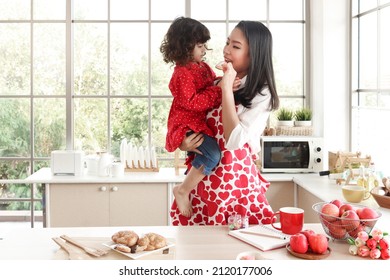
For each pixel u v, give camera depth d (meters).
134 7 3.99
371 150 3.43
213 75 2.04
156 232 1.68
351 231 1.53
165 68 4.02
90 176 3.51
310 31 4.03
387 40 3.17
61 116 4.00
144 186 3.43
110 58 4.00
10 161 4.02
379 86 3.32
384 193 2.43
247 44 1.72
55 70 3.97
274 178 3.43
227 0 4.01
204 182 1.84
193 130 1.83
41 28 3.95
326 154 3.75
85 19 3.98
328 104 3.74
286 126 3.68
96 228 1.74
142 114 4.04
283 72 4.09
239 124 1.67
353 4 3.69
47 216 3.43
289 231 1.61
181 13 4.00
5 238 1.62
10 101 3.98
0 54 3.96
